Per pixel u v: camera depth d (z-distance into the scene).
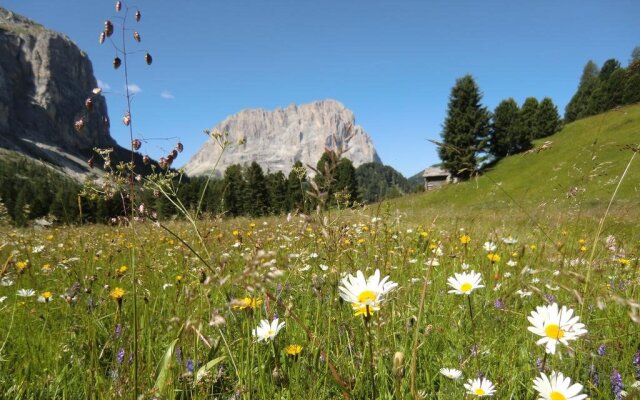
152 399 1.93
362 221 4.97
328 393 2.38
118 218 2.20
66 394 2.56
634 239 5.54
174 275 4.21
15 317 3.65
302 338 2.96
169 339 2.83
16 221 7.30
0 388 2.60
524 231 7.06
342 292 1.59
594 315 3.09
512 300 3.34
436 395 2.43
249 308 2.27
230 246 4.55
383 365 2.43
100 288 4.08
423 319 3.22
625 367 2.58
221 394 2.45
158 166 2.17
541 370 2.27
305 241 3.71
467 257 5.38
